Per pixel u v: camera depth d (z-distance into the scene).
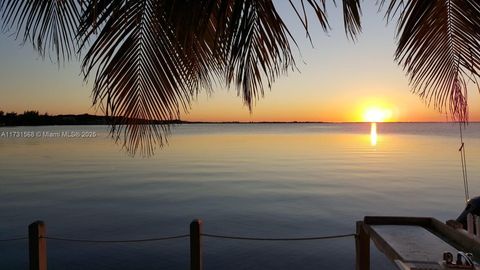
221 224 14.81
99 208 17.52
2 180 26.66
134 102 2.73
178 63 2.73
